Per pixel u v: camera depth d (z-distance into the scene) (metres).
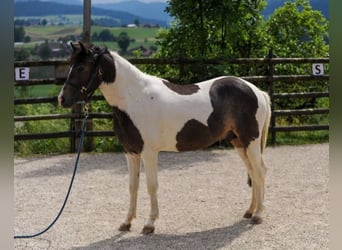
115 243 4.83
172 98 5.09
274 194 6.60
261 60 10.47
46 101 9.84
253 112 5.32
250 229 5.18
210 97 5.22
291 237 4.89
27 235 5.10
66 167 8.58
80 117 9.83
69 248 4.71
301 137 11.54
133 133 5.00
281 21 13.58
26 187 7.22
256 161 5.38
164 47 11.44
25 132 10.51
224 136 5.42
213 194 6.66
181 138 5.12
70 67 4.88
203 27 10.94
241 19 11.20
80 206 6.20
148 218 5.34
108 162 8.96
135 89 5.02
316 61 10.86
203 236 4.98
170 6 11.03
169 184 7.25
